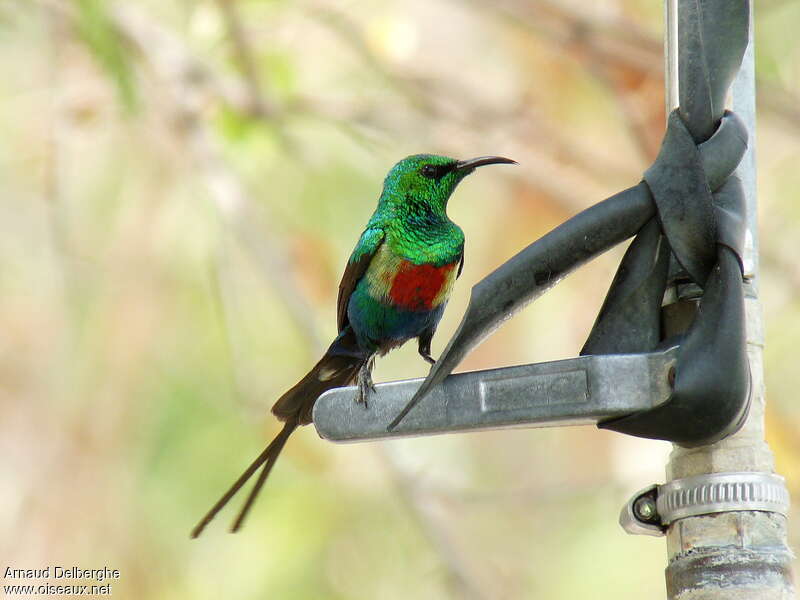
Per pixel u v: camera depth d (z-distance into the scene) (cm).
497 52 1617
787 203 1388
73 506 1562
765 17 1301
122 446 1569
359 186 1495
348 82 1430
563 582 1467
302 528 1459
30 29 1405
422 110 1382
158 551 1527
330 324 1375
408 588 1409
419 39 1584
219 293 1255
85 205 1520
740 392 470
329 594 1435
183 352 1576
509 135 1402
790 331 1362
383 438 520
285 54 1347
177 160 1430
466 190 1672
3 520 1554
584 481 1221
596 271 1488
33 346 1630
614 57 1250
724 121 509
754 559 487
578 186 1370
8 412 1600
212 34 1341
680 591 496
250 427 1388
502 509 1491
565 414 482
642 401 477
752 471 497
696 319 479
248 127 1323
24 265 1633
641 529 516
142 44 1296
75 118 1352
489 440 1658
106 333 1560
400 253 819
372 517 1445
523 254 504
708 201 489
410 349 1568
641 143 1235
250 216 1231
